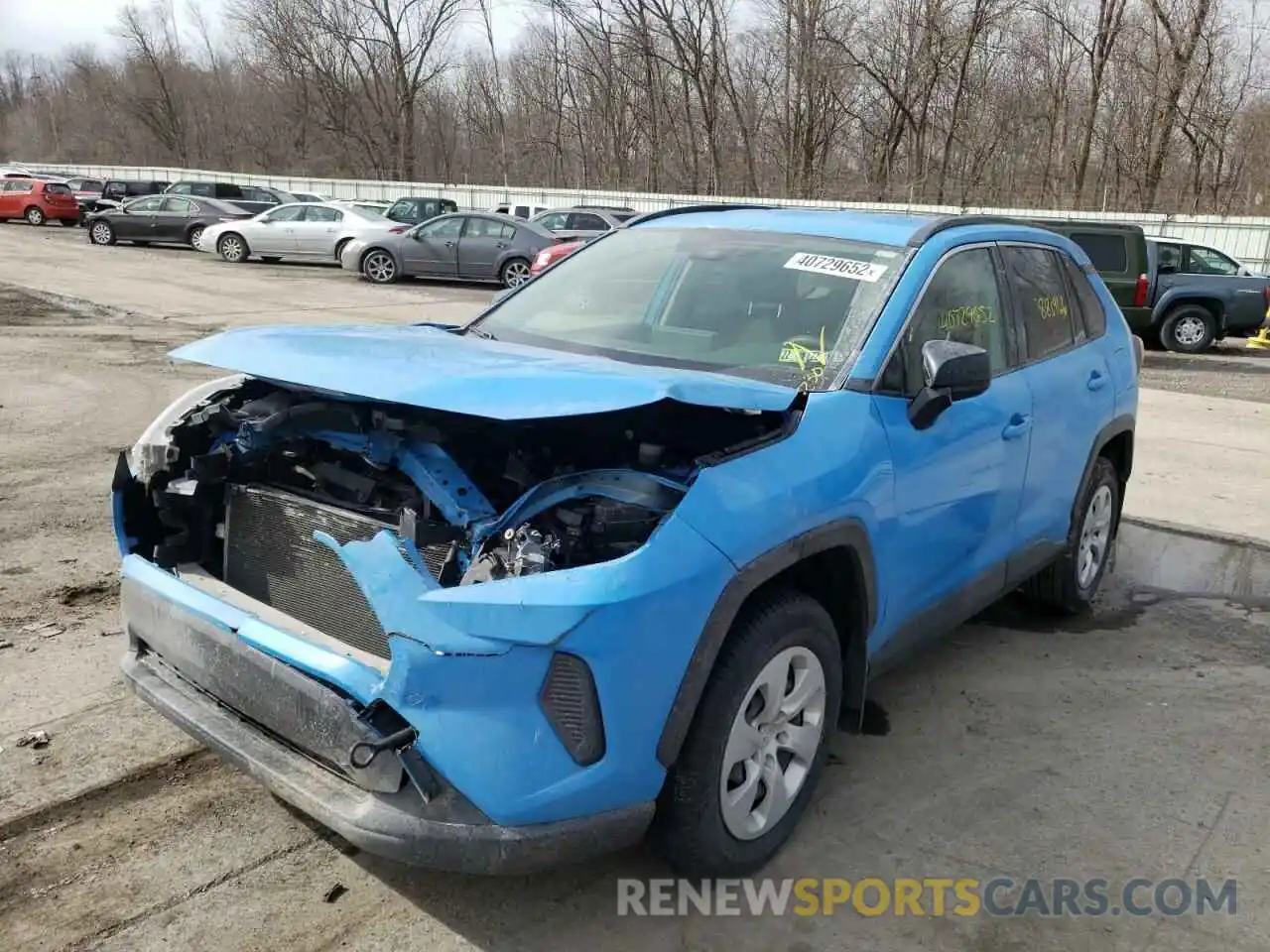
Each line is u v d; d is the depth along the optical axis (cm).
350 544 247
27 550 534
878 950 274
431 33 5231
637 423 298
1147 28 3491
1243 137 3397
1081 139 3725
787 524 278
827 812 335
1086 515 498
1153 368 1521
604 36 4316
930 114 3853
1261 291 1677
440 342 335
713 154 4141
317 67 5388
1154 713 414
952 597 383
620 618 239
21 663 410
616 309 395
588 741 242
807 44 3841
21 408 862
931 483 345
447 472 275
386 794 243
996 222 442
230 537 311
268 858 299
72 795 324
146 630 307
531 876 296
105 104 7000
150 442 331
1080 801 347
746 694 277
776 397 285
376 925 274
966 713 409
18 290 1650
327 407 299
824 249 388
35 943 261
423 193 4134
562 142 4806
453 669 234
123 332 1286
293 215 2391
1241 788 360
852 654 329
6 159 9075
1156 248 1698
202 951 262
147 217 2614
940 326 369
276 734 269
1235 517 714
